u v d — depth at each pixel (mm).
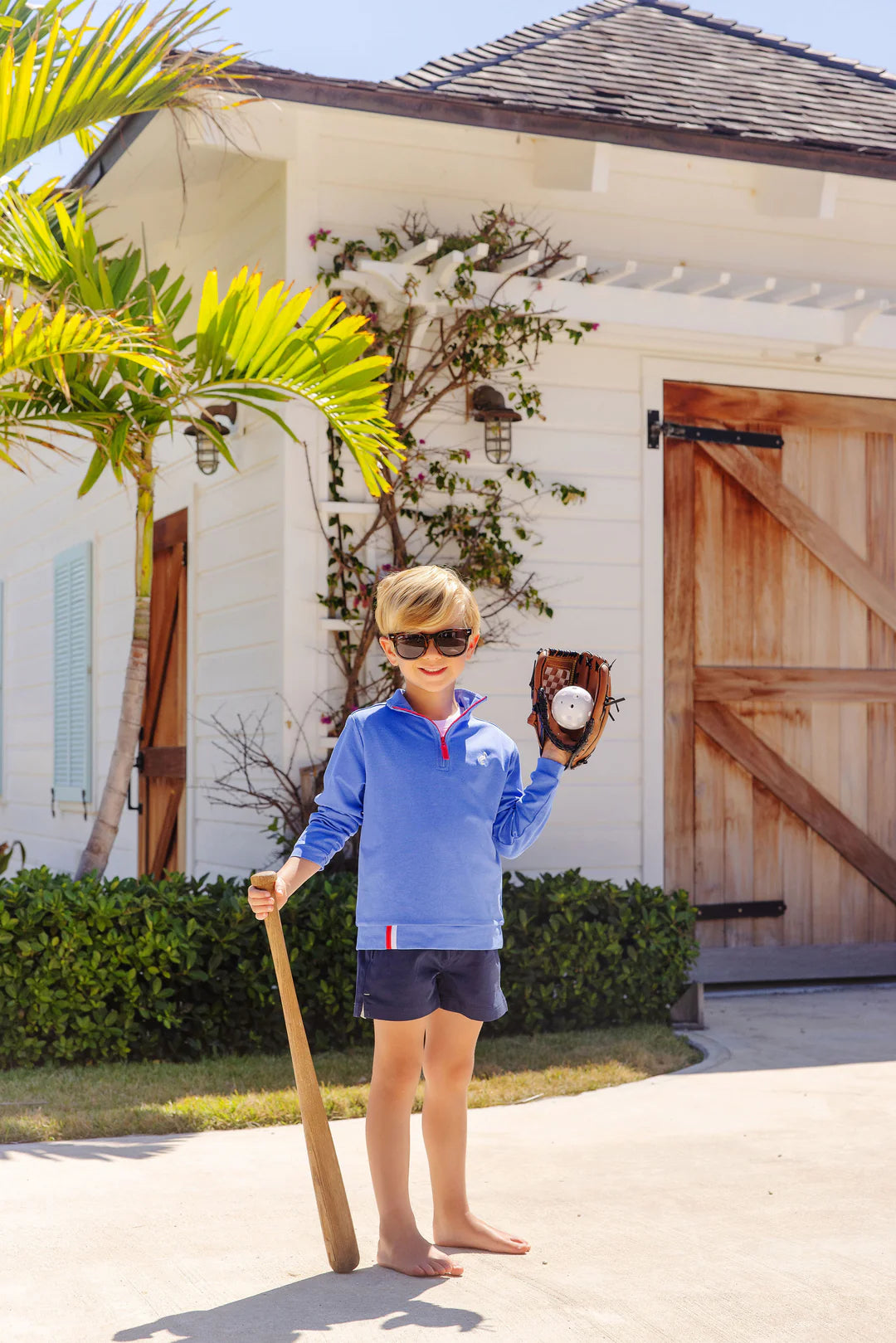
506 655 6805
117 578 9562
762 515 7340
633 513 7082
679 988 5996
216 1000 5293
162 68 5625
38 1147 4047
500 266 6531
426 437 6711
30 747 11859
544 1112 4539
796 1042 5754
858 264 7629
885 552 7574
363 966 2986
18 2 6039
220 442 5727
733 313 6863
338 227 6617
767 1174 3738
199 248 7730
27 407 5785
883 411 7594
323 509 6504
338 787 3027
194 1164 3846
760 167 7379
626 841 6988
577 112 6309
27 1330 2545
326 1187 2875
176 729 8180
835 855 7406
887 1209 3395
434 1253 2893
